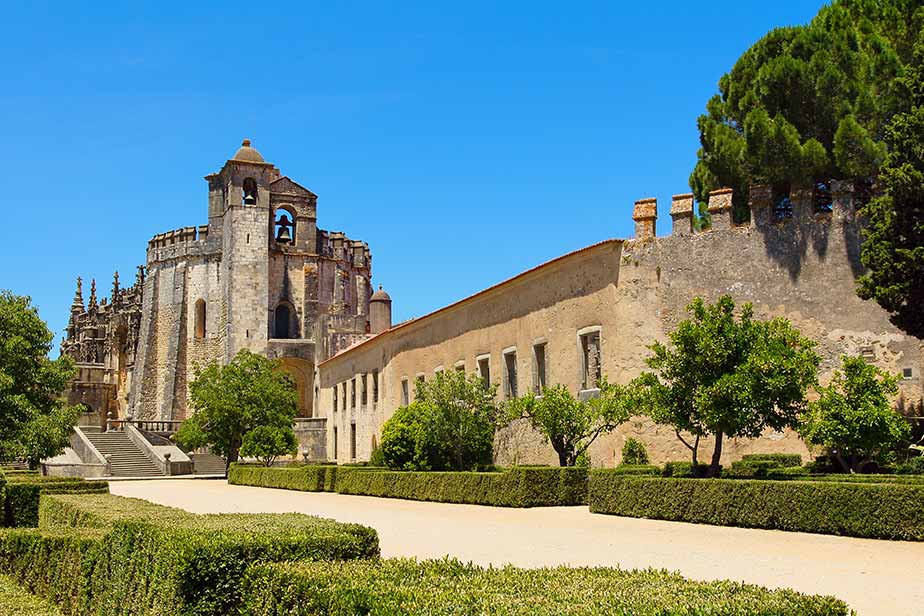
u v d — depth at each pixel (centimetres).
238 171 8556
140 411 8756
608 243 3356
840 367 3017
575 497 2758
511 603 727
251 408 6309
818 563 1445
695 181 4391
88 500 2225
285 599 880
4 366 3812
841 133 3108
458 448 3659
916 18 3397
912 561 1464
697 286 3228
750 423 2317
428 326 5128
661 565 1434
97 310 10906
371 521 2334
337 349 7856
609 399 2823
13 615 1304
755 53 3641
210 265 8812
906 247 2620
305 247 8944
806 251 3134
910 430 2575
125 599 1234
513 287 4094
